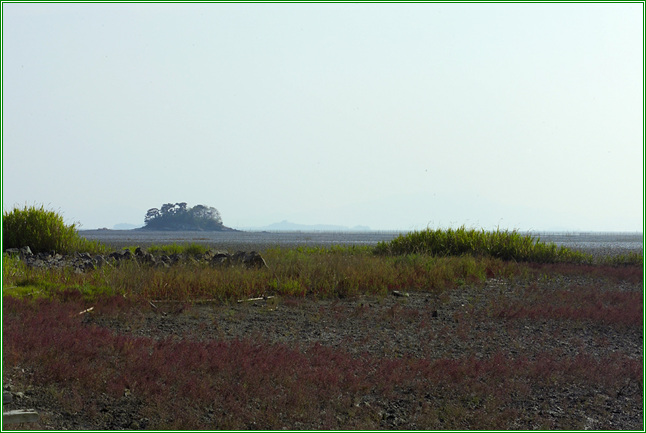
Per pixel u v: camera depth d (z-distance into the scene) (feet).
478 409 42.39
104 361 49.47
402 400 43.86
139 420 38.70
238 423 37.99
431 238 159.22
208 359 49.78
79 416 38.96
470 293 96.78
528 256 150.92
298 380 45.55
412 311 76.95
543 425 39.91
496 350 59.47
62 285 87.15
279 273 101.71
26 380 44.29
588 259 153.17
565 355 58.13
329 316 74.79
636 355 59.06
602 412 42.75
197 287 88.58
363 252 160.25
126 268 99.04
